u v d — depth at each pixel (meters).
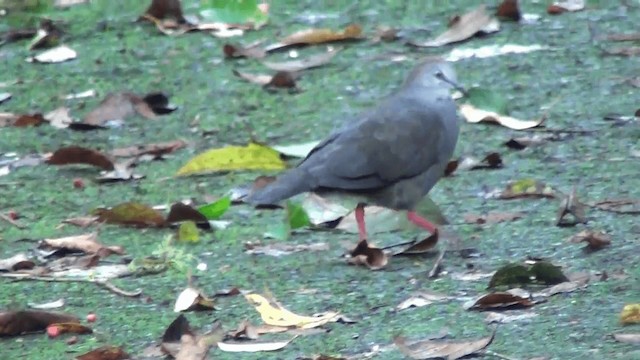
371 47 16.17
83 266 10.43
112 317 9.34
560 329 8.62
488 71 15.06
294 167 11.81
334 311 9.22
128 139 13.79
